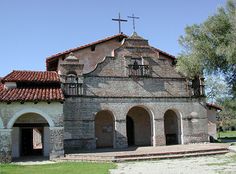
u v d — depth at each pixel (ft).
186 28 88.89
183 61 90.22
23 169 58.49
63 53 104.99
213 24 83.66
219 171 49.98
